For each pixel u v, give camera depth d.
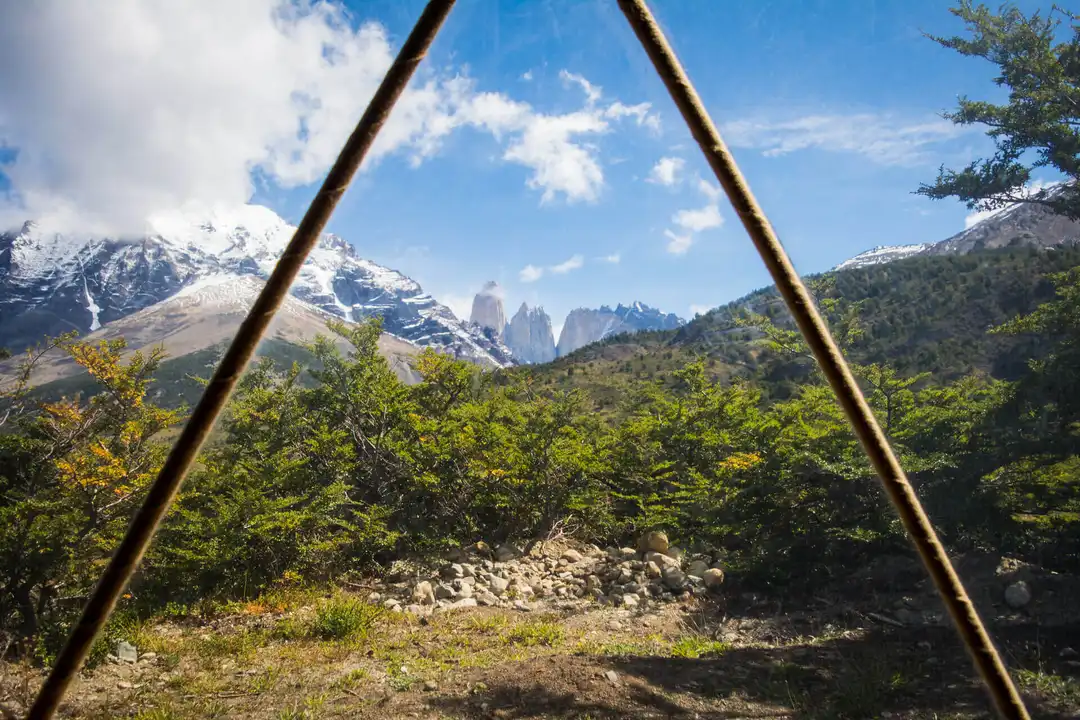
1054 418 10.05
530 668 6.93
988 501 9.70
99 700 6.66
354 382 14.24
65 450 8.20
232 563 10.98
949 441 10.32
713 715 5.86
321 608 9.57
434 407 15.73
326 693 6.74
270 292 1.04
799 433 11.89
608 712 5.92
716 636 9.00
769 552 10.81
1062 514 8.94
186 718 6.23
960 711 5.59
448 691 6.52
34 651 7.47
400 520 13.59
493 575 11.77
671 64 1.08
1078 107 10.16
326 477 13.02
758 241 1.05
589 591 11.50
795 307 1.05
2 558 7.44
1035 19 10.20
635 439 15.63
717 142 1.06
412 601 10.77
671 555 12.94
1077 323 9.95
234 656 8.06
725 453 14.82
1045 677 6.08
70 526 7.85
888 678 6.39
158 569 10.64
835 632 8.48
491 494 14.07
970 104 10.71
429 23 1.10
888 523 10.27
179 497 10.74
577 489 14.41
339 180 1.07
